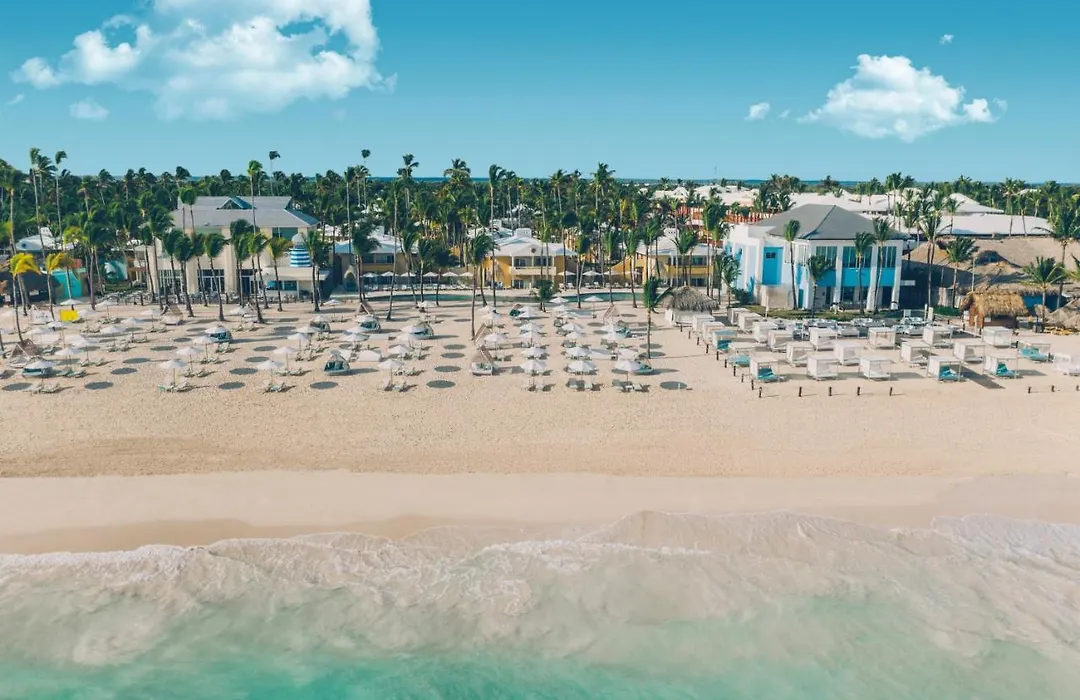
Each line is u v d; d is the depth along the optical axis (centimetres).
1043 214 14550
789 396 4912
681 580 3011
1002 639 2731
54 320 6900
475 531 3275
